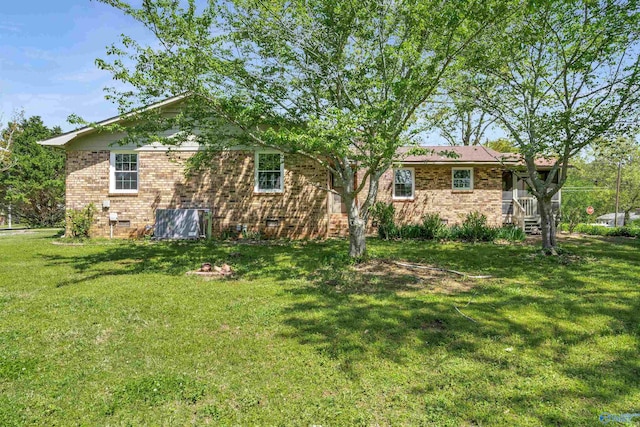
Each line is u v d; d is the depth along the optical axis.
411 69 7.16
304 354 3.82
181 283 6.82
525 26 8.66
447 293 6.17
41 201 22.67
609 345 4.09
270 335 4.33
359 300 5.71
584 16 8.55
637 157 26.81
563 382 3.29
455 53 6.86
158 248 11.20
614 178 28.59
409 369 3.52
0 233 16.77
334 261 8.77
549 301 5.69
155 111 8.25
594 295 6.06
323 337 4.26
